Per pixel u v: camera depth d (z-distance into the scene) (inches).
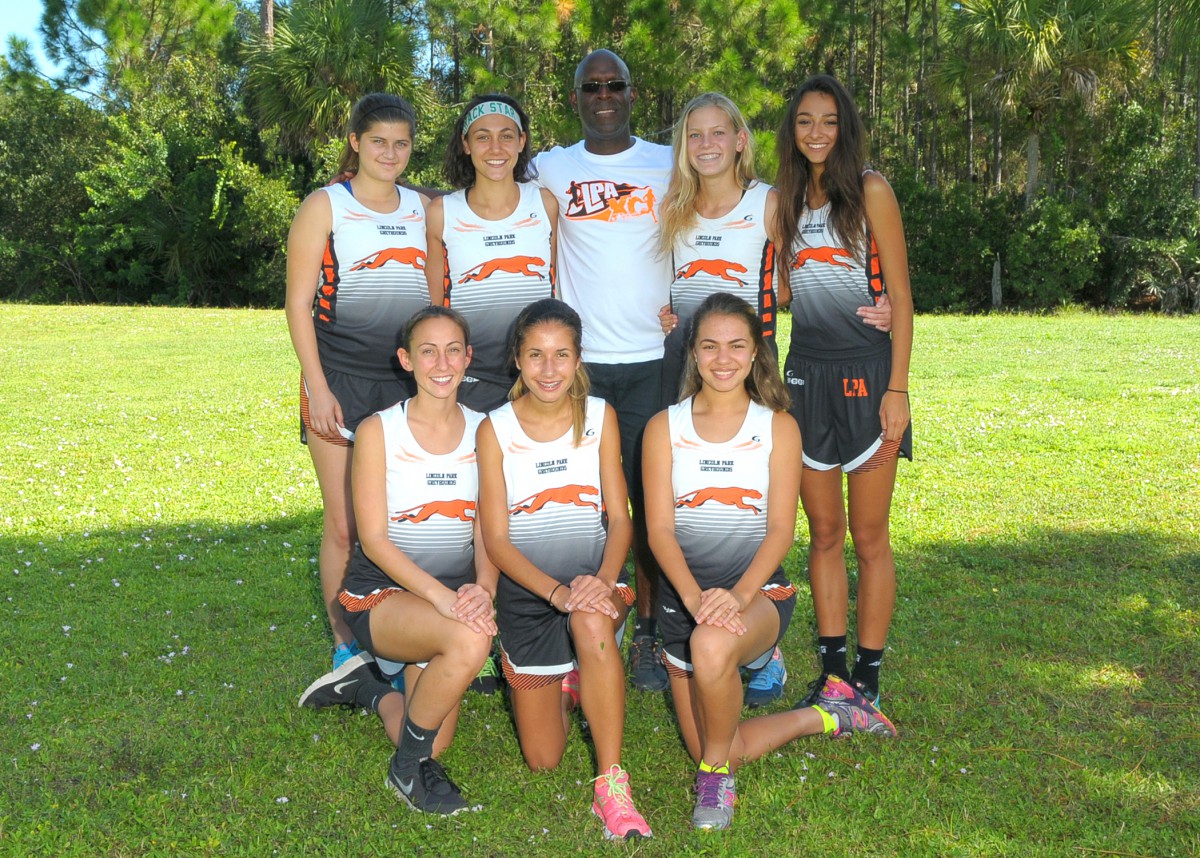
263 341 662.5
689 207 151.4
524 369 128.6
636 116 917.2
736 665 122.2
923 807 122.1
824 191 142.6
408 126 149.8
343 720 146.3
